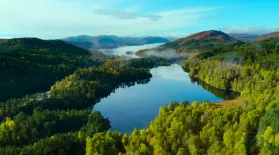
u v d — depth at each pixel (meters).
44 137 147.12
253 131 105.19
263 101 137.00
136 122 185.88
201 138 106.06
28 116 163.88
